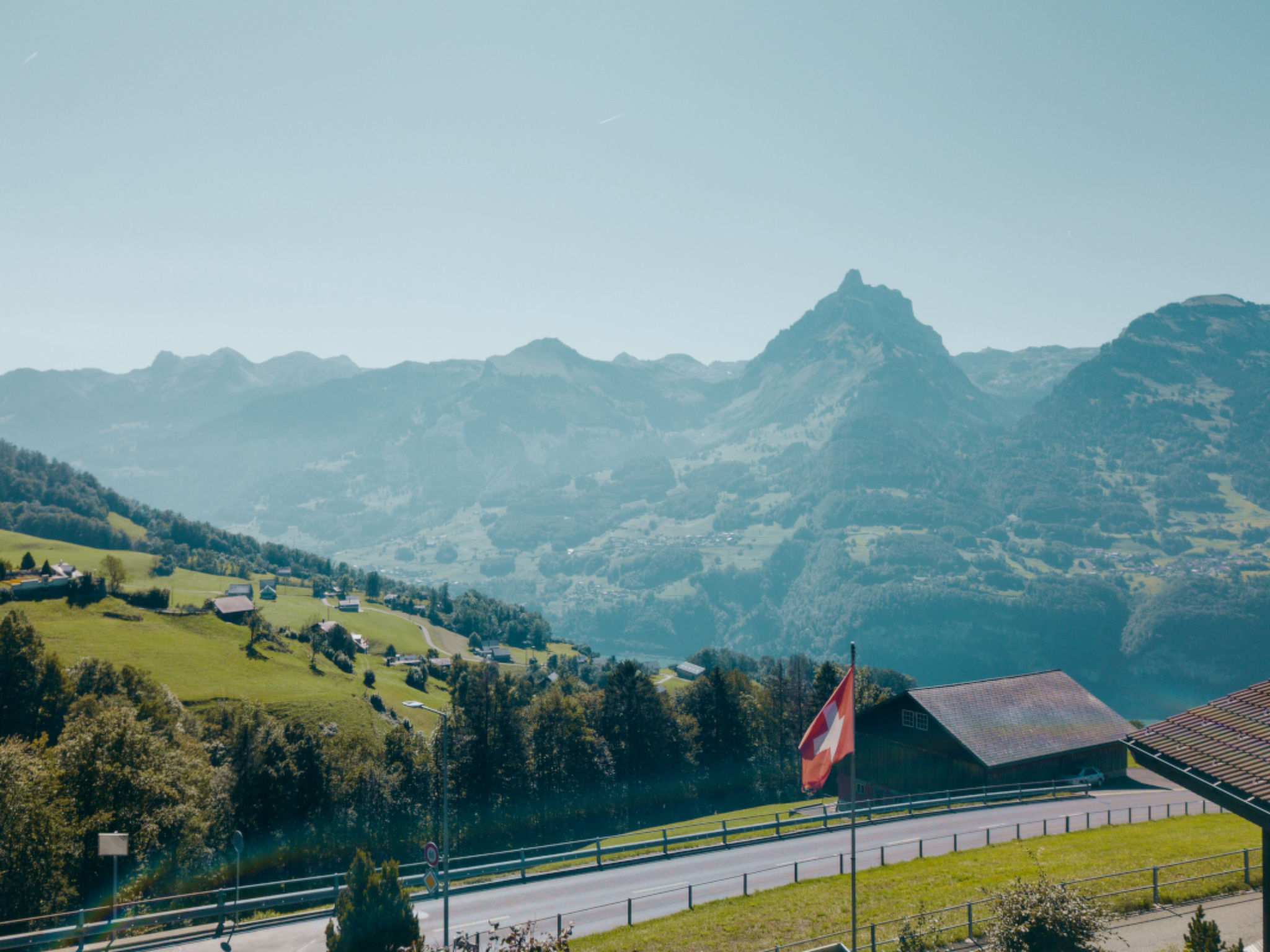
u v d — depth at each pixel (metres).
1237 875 29.45
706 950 27.69
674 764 87.44
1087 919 19.45
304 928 33.00
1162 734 22.77
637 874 39.19
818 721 23.25
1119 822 43.97
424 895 36.91
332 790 69.31
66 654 116.12
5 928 36.19
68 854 41.91
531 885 38.19
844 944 25.88
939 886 31.88
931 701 58.00
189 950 30.61
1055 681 63.31
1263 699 22.69
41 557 190.88
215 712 103.88
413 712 134.88
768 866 38.84
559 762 83.94
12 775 38.22
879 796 61.38
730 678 93.62
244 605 162.25
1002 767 53.47
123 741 47.53
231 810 60.75
